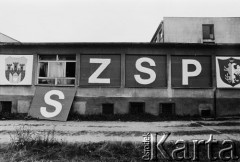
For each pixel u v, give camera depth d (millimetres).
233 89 20828
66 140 12820
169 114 20516
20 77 21156
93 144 11984
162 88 20797
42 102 20281
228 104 20688
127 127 16203
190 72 21078
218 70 21016
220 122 17766
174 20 30969
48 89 20750
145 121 18406
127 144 11977
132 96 20734
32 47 21500
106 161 10445
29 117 19672
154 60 21219
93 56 21328
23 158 10469
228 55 21156
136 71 21109
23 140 11844
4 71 21250
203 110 20609
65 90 20719
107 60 21219
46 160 10367
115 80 21016
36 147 11508
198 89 20812
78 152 11227
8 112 20672
